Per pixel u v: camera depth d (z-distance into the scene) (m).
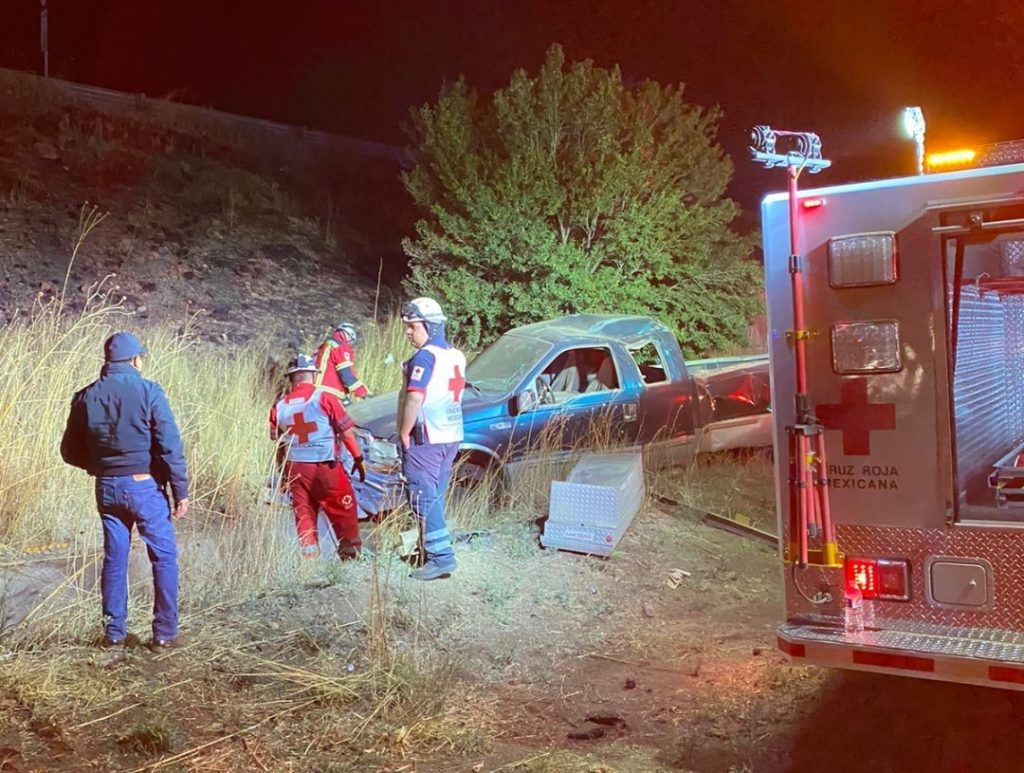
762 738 4.57
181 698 4.66
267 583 6.18
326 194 16.44
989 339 4.52
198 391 8.48
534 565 7.04
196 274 12.86
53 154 14.26
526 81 12.18
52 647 5.00
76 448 5.17
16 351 7.55
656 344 9.19
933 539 4.00
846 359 4.12
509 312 12.21
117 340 5.20
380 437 7.73
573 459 8.30
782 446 4.29
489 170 12.40
